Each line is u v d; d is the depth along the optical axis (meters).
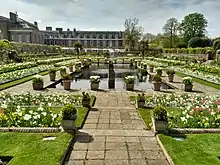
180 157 4.51
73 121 5.83
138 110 8.31
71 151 4.91
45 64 28.89
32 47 50.81
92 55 56.81
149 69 23.41
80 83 16.44
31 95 9.46
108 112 8.24
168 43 60.47
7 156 4.50
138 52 58.34
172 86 14.16
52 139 5.32
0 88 12.18
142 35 68.94
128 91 12.59
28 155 4.50
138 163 4.45
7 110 6.75
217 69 20.28
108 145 5.22
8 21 62.69
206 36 56.53
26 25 65.94
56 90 12.50
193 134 5.75
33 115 6.64
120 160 4.55
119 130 6.26
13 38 63.19
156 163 4.46
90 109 8.62
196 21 56.16
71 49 68.69
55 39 82.88
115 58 46.22
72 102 9.03
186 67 25.11
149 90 12.92
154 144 5.31
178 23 59.50
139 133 5.98
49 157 4.42
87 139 5.54
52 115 6.26
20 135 5.52
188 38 57.34
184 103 8.55
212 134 5.74
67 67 24.77
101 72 24.64
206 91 12.46
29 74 18.42
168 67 26.20
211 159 4.46
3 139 5.27
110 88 13.83
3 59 27.09
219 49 32.19
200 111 6.84
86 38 84.50
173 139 5.36
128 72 25.34
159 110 5.95
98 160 4.54
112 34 84.88
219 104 7.86
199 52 39.75
